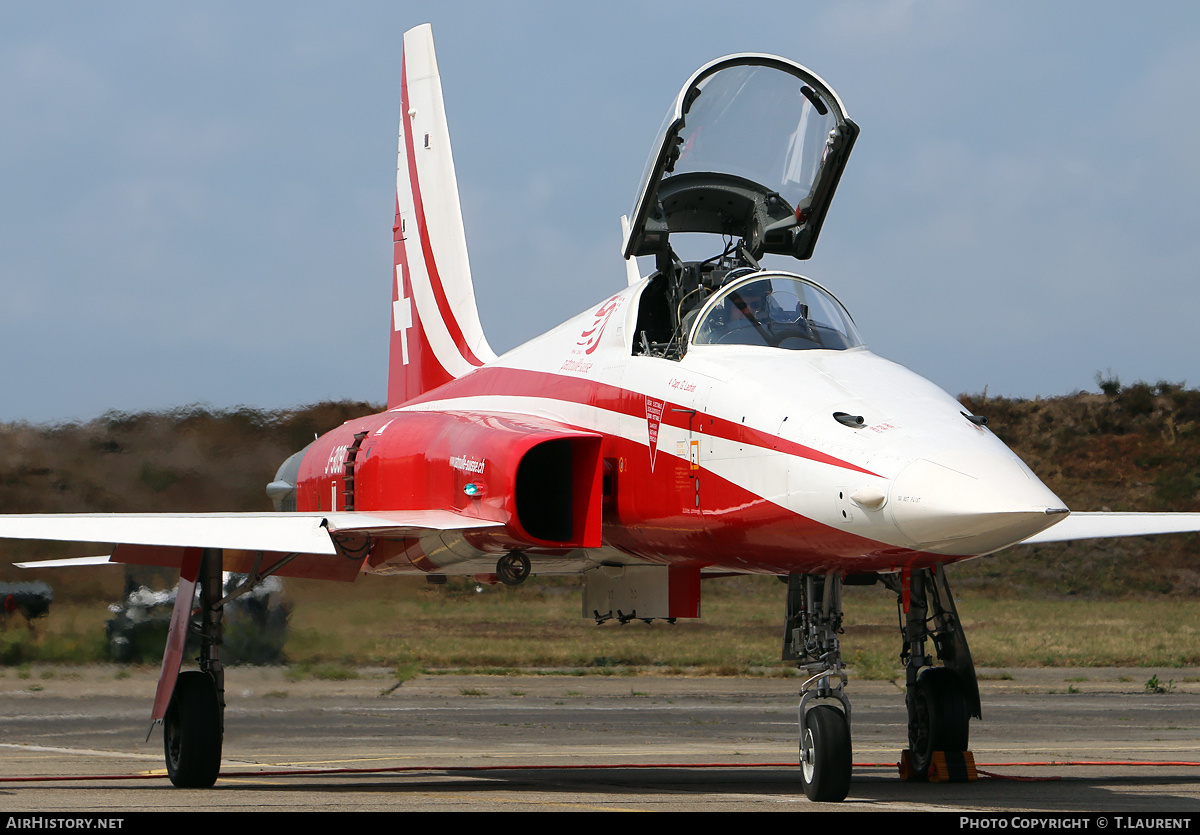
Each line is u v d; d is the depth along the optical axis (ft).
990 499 75.20
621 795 95.45
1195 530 110.73
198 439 295.07
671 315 113.91
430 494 116.78
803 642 95.50
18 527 101.30
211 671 108.37
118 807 86.79
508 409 125.49
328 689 221.46
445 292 169.37
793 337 100.53
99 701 199.82
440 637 332.39
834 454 83.87
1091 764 122.21
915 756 108.27
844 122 109.70
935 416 85.51
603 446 109.19
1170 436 606.14
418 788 101.86
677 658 283.79
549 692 220.23
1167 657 302.04
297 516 109.60
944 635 107.34
